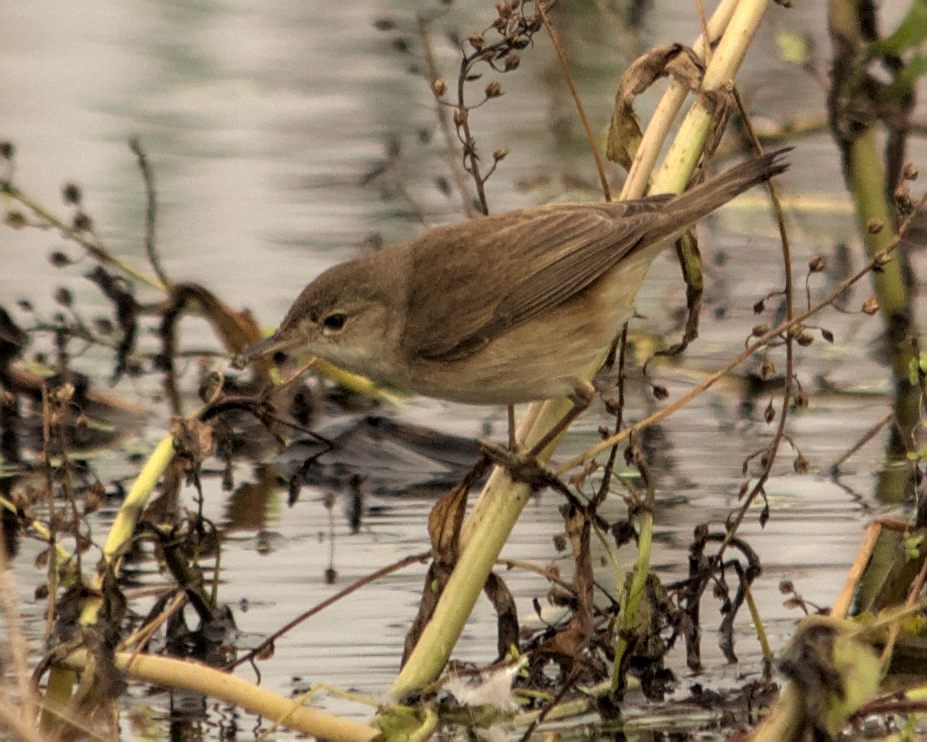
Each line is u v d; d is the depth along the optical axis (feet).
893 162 44.27
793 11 60.64
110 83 63.67
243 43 67.56
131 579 31.65
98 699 25.31
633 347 45.01
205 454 29.66
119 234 50.67
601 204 29.17
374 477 37.99
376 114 60.49
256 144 58.29
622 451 38.52
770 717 24.04
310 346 30.73
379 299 30.01
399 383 30.42
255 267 48.42
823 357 44.68
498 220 29.60
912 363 31.53
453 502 27.25
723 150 49.93
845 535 33.42
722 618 30.63
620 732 26.14
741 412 41.39
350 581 31.37
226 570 31.89
